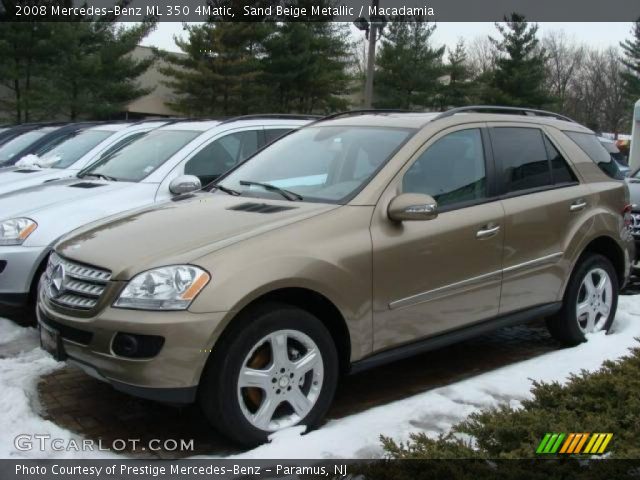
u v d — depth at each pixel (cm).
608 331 596
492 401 436
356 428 392
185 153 710
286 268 383
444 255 455
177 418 435
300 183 478
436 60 4016
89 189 670
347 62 3594
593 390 365
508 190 510
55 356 404
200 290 362
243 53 3081
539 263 520
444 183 473
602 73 6862
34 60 2567
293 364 388
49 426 402
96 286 387
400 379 509
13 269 580
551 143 561
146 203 654
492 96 4212
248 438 374
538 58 4316
